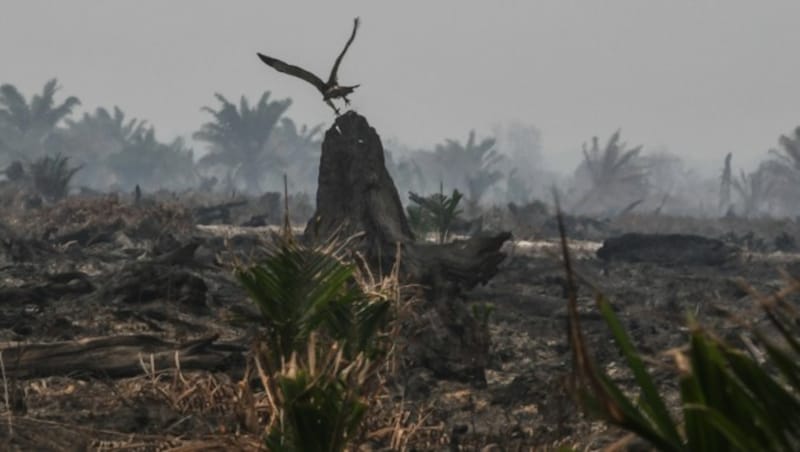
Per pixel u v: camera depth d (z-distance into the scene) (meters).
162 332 27.66
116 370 22.11
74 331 27.19
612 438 17.38
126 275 31.47
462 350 24.64
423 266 31.30
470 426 20.09
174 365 22.56
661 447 7.48
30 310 30.00
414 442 18.31
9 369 21.64
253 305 27.67
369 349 17.19
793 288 7.76
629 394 23.38
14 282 36.41
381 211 33.78
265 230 68.44
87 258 45.34
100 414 18.72
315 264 16.56
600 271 51.72
